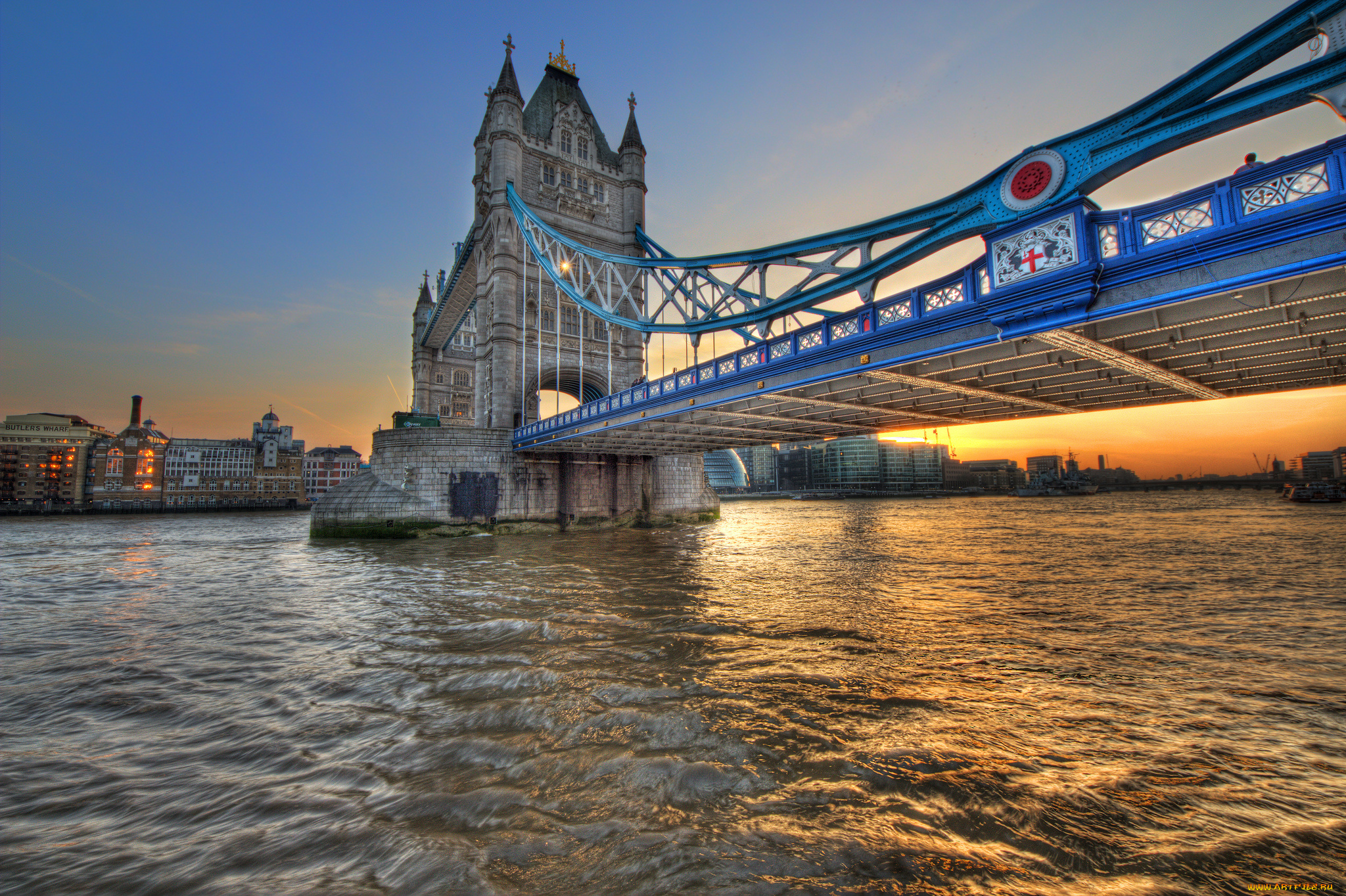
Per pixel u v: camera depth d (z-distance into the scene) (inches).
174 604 652.7
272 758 256.5
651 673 368.8
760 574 833.5
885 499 6771.7
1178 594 654.5
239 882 168.9
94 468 4047.7
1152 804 205.8
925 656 406.0
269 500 4377.5
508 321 1815.9
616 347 2036.2
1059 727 279.6
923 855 175.8
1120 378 623.5
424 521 1482.5
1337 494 3415.4
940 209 526.9
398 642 465.4
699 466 2089.1
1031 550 1196.5
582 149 2094.0
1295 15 328.2
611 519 1768.0
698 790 220.1
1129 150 390.6
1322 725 279.9
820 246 677.9
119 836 195.3
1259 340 466.9
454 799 216.2
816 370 669.3
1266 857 172.4
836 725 281.9
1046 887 159.9
